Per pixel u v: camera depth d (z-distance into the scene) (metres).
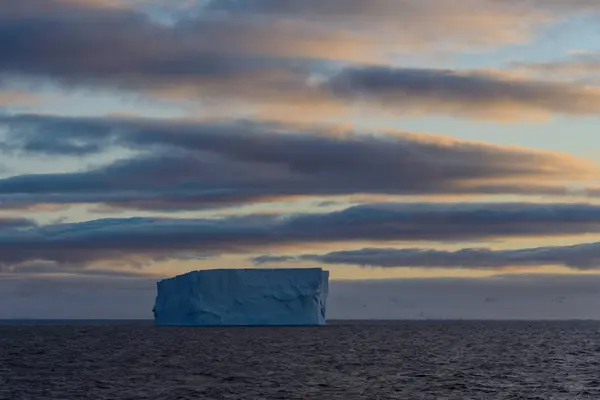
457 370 105.25
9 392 80.75
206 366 112.44
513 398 75.00
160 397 75.81
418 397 75.56
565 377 96.06
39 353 144.75
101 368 109.19
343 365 113.88
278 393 78.56
